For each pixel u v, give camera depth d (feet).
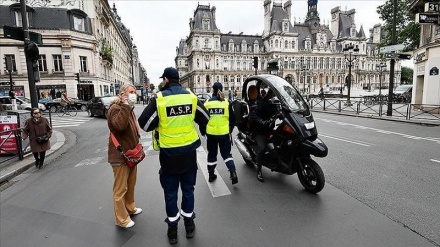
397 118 45.19
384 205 12.52
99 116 60.03
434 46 50.34
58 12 98.58
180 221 11.76
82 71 103.04
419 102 58.44
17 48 96.43
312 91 289.74
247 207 12.60
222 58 278.46
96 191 15.23
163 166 9.96
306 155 14.12
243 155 17.99
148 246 9.82
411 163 19.19
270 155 15.16
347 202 12.90
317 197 13.53
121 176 11.02
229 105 15.48
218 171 18.06
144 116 9.59
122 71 201.26
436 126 37.65
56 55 97.91
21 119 24.18
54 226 11.42
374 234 10.16
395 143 26.25
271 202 13.07
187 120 9.98
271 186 15.15
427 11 38.55
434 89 50.67
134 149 10.95
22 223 11.79
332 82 298.56
